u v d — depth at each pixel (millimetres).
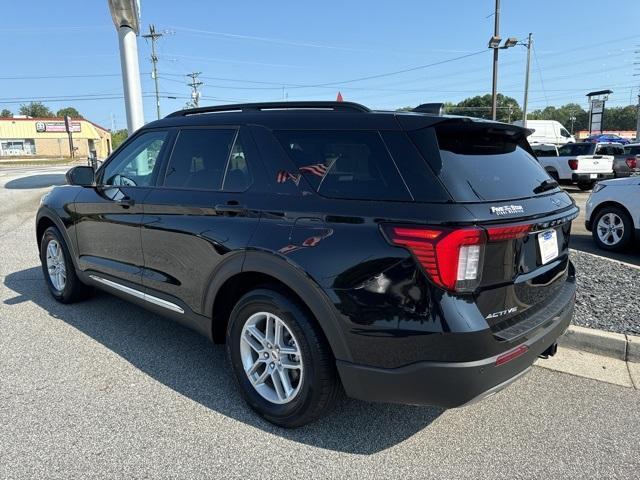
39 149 71312
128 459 2645
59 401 3205
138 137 4098
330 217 2596
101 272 4289
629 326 4203
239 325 3066
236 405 3197
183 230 3328
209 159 3359
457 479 2537
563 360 3889
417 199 2396
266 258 2791
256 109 3271
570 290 3232
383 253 2400
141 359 3838
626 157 20562
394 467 2623
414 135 2537
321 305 2572
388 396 2508
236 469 2586
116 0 9781
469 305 2338
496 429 2977
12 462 2602
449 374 2338
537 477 2557
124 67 10805
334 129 2775
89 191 4402
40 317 4691
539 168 3221
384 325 2412
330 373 2703
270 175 2955
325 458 2688
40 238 5289
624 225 7762
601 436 2914
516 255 2545
